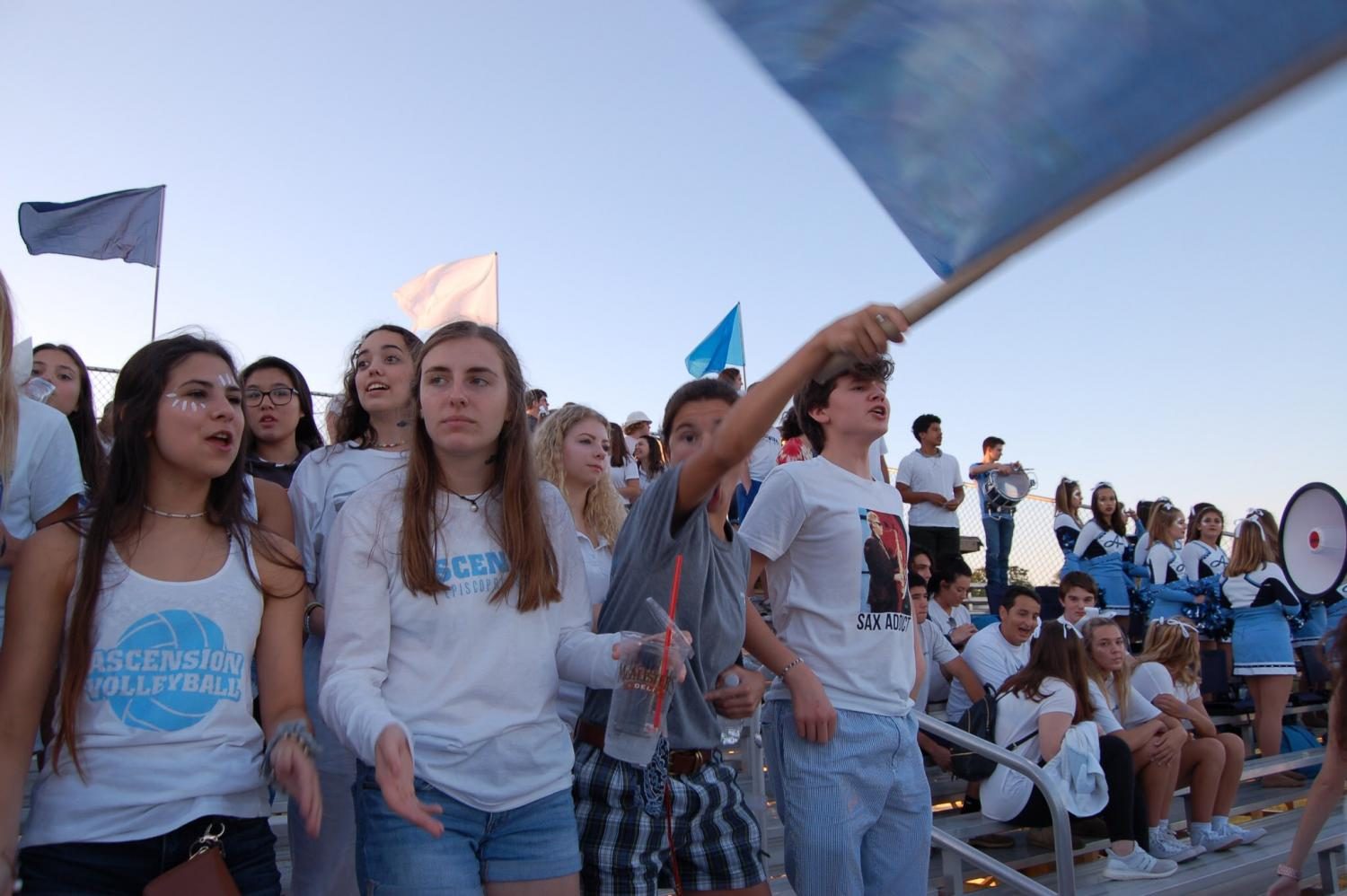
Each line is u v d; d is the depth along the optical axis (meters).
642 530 2.41
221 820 1.95
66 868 1.85
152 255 8.93
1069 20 1.10
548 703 2.28
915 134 1.32
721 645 2.56
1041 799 4.73
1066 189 1.17
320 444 3.94
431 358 2.30
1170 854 5.06
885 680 2.88
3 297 2.33
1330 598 8.55
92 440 3.97
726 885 2.56
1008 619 5.67
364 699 2.00
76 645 1.92
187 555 2.10
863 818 2.81
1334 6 0.84
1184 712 5.68
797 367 1.81
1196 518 8.55
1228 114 0.95
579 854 2.25
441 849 2.07
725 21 1.33
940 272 1.42
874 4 1.24
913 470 8.87
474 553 2.27
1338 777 2.82
